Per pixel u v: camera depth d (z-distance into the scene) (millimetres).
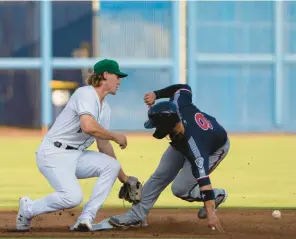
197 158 19172
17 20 63312
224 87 62844
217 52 62656
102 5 62562
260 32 62719
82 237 19703
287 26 62656
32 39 63219
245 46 62719
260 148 48500
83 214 20953
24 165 40500
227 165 40594
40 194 30875
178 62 62469
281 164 40938
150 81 62562
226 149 20672
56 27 62875
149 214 24844
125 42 62562
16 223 21234
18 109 63625
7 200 29000
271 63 62719
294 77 62875
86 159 20953
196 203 27750
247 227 22016
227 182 34531
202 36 62531
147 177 35844
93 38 62750
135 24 62469
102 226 21297
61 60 62844
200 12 62469
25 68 63250
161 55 62469
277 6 62438
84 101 20375
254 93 62938
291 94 62938
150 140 52656
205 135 19578
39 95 63312
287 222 23094
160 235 20219
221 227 21406
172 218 23891
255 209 26297
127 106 62250
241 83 62875
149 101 20891
